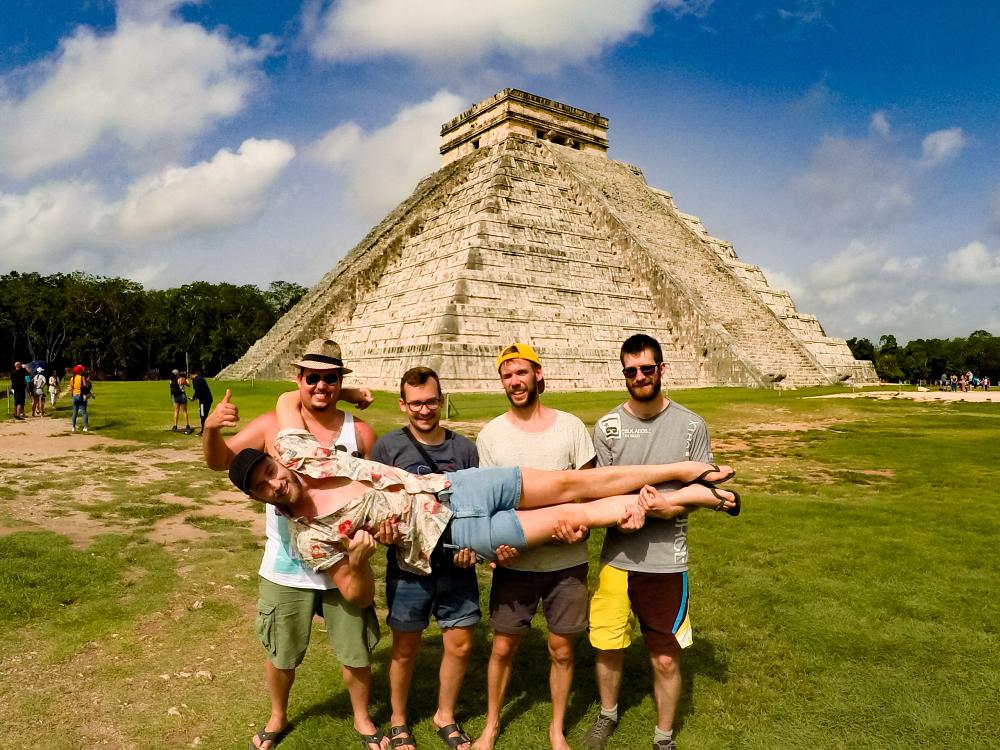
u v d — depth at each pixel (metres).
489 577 7.54
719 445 17.33
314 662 5.41
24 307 66.81
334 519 4.06
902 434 18.92
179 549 7.89
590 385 34.25
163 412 23.52
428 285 35.41
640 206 46.22
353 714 4.70
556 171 44.22
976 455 14.95
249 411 22.47
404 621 4.36
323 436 4.65
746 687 4.93
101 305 69.88
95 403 26.56
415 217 43.97
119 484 11.53
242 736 4.38
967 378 45.84
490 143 48.09
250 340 78.81
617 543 4.50
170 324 77.75
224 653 5.43
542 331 33.88
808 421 22.66
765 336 41.62
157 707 4.63
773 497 10.88
